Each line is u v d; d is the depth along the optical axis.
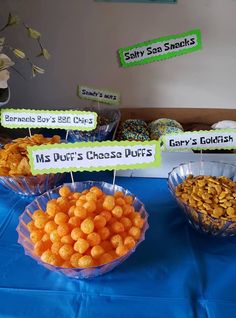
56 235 0.57
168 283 0.61
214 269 0.64
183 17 1.31
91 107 1.49
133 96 1.50
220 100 1.51
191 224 0.74
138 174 0.96
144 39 1.36
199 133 0.81
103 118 1.28
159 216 0.80
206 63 1.41
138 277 0.62
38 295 0.58
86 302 0.57
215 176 0.83
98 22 1.33
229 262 0.66
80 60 1.42
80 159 0.70
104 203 0.63
